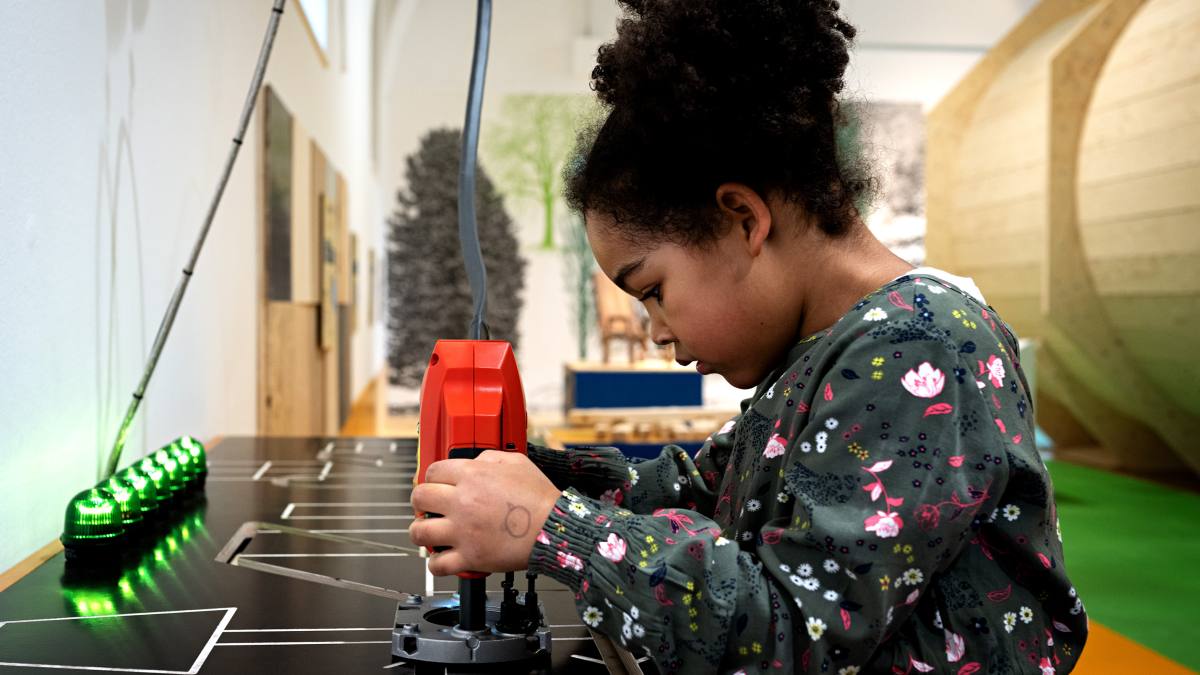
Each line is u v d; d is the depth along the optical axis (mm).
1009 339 713
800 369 701
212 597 899
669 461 954
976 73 5980
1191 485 4926
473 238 740
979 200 5887
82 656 739
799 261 708
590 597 628
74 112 1266
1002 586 659
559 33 9391
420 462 702
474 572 654
